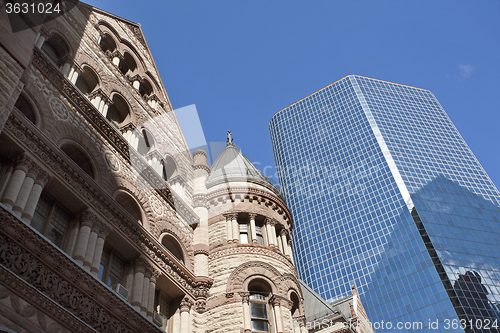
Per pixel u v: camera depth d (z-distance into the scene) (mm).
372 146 164500
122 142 26672
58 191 20328
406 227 138000
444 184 153000
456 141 173500
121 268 22641
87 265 19344
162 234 26500
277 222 34844
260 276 29516
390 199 146750
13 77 15969
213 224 33094
